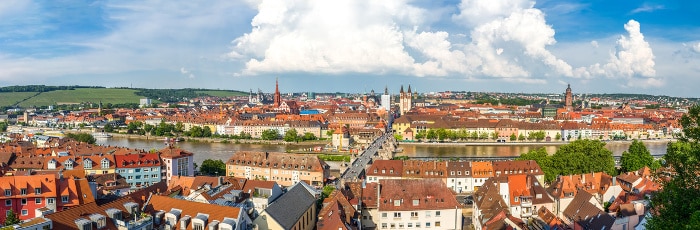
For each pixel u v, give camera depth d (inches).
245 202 5359.3
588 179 7332.7
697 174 2851.9
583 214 5723.4
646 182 6993.1
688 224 2447.1
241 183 6077.8
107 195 5689.0
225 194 5310.0
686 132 2960.1
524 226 5295.3
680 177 2891.2
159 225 4306.1
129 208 4303.6
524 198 6525.6
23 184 5027.1
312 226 5531.5
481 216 5925.2
